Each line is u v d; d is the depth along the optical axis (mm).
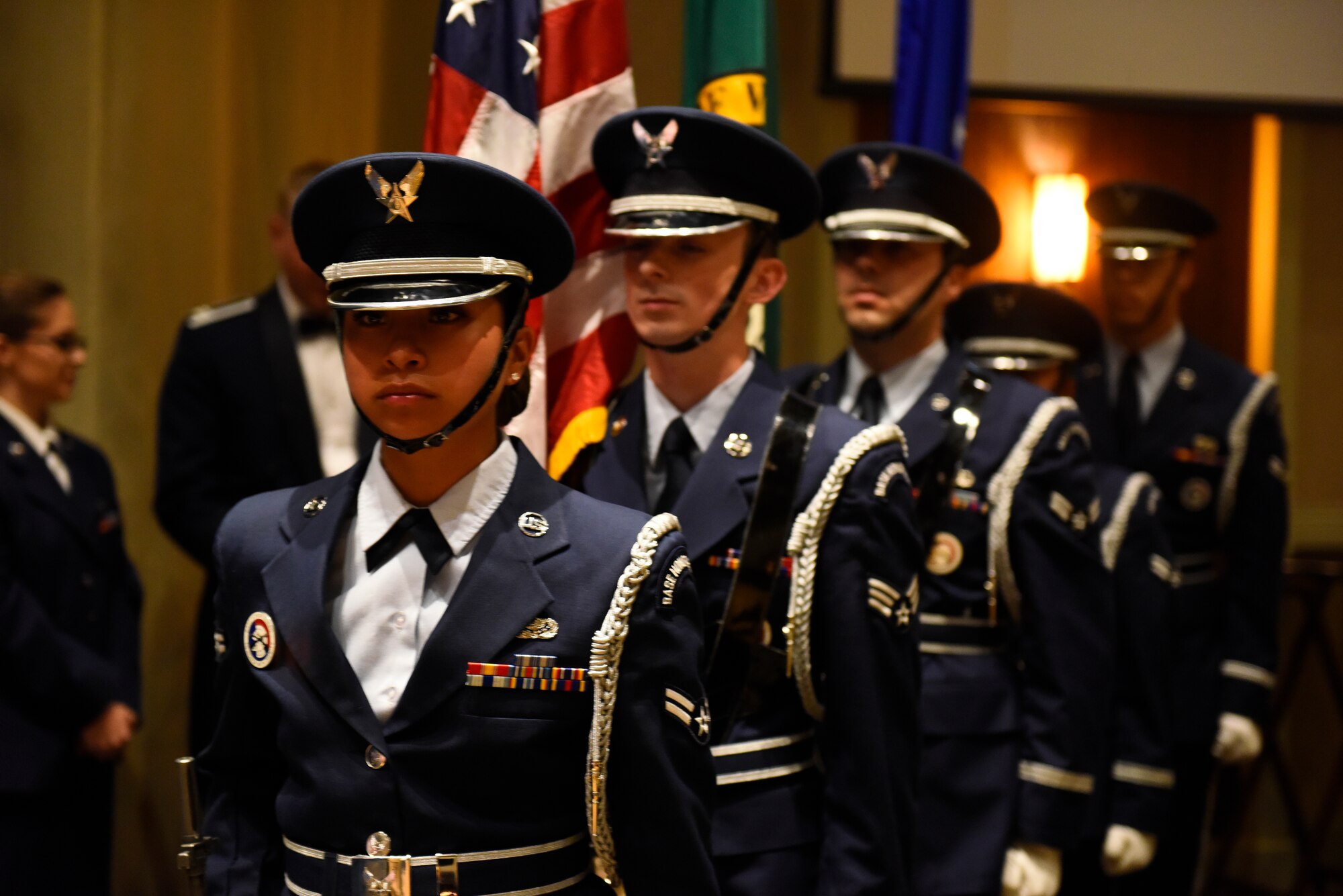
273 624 1949
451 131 3023
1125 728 4086
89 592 4465
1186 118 6688
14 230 5266
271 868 2059
